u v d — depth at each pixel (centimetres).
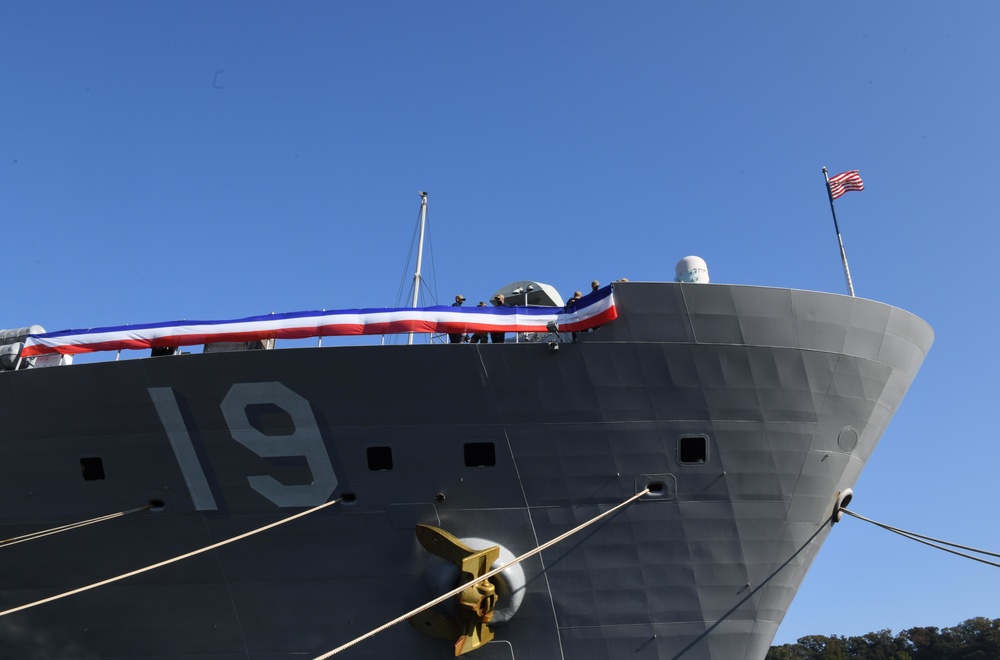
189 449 1461
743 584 1394
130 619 1534
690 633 1384
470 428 1369
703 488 1368
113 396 1485
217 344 1537
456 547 1317
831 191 1728
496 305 1658
